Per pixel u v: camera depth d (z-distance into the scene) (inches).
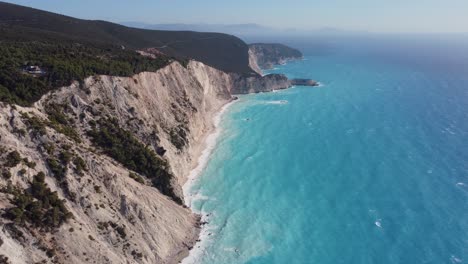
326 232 2714.1
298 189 3329.2
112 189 2293.3
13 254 1647.4
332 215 2920.8
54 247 1822.1
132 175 2628.0
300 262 2406.5
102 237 2074.3
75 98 2773.1
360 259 2438.5
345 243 2593.5
